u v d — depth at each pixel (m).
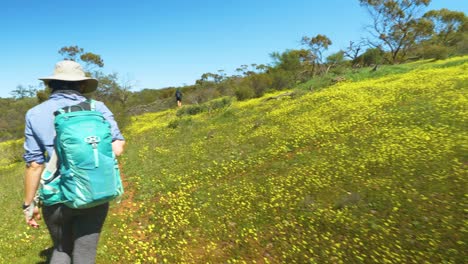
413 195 6.94
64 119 3.35
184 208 8.39
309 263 5.68
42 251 7.05
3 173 20.03
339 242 6.05
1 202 11.84
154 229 7.64
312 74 42.75
